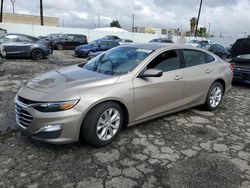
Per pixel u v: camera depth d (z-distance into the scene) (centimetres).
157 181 320
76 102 354
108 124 393
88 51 1780
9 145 390
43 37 2648
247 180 330
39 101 350
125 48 503
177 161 366
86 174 328
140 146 404
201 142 429
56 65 1278
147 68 435
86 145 396
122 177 325
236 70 859
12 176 318
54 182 310
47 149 381
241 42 911
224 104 654
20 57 1456
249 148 417
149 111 445
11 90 706
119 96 390
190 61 520
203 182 322
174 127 482
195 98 529
